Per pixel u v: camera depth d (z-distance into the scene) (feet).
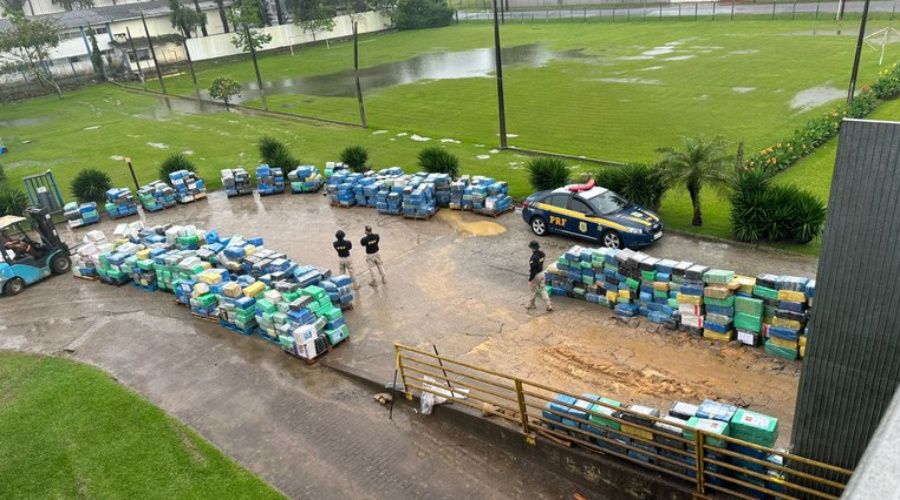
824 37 155.33
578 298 51.90
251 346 51.70
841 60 128.98
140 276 64.23
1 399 47.85
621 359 42.88
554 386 40.91
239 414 43.19
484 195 71.77
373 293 57.21
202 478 37.35
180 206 89.86
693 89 120.78
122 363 51.21
